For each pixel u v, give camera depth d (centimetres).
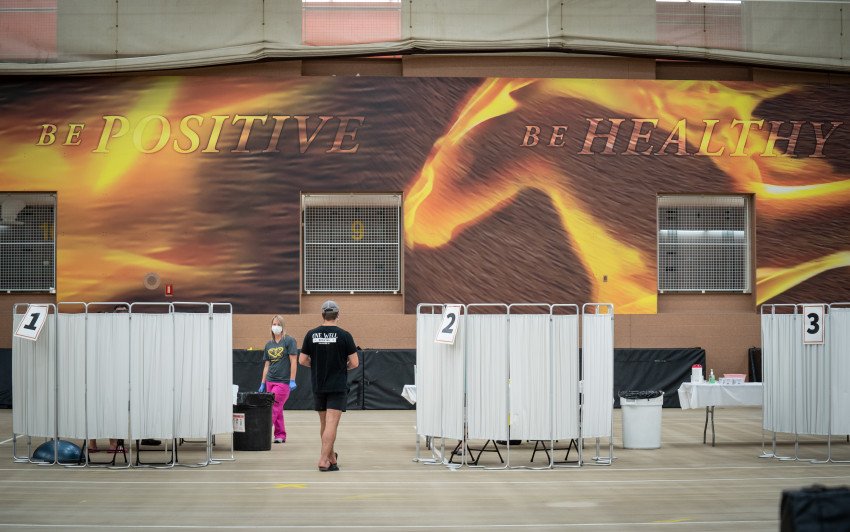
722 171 2103
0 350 1997
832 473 1155
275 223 2047
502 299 2048
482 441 1487
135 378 1170
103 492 1012
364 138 2062
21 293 2061
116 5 2036
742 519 873
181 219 2041
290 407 1973
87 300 2023
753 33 2088
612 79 2092
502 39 2044
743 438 1520
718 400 1445
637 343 2066
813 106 2125
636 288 2070
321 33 2044
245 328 2031
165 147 2048
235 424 1338
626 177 2083
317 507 929
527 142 2070
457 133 2067
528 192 2066
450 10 2044
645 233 2078
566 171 2073
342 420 1783
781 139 2116
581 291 2059
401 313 2067
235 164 2053
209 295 2036
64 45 2031
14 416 1229
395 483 1070
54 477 1111
